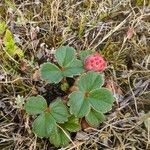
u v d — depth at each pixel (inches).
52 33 6.2
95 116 5.0
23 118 5.3
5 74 5.7
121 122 5.4
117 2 6.5
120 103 5.6
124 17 6.4
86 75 5.0
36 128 4.9
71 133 5.3
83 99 4.9
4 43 5.8
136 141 5.3
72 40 6.1
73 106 4.9
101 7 6.4
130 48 6.1
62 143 5.0
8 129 5.3
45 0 6.5
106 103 4.9
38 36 6.2
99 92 5.0
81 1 6.5
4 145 5.3
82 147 5.2
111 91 5.2
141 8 6.5
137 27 6.2
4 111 5.5
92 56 5.1
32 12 6.4
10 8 6.2
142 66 5.9
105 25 6.3
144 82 5.7
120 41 6.2
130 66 6.0
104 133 5.3
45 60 6.0
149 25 6.3
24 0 6.4
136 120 5.4
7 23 6.2
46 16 6.4
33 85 5.6
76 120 5.1
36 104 5.0
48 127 4.9
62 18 6.4
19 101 5.3
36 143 5.2
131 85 5.8
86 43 6.1
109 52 6.1
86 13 6.4
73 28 6.3
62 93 5.6
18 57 5.9
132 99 5.6
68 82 5.6
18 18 6.1
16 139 5.2
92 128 5.2
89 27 6.3
